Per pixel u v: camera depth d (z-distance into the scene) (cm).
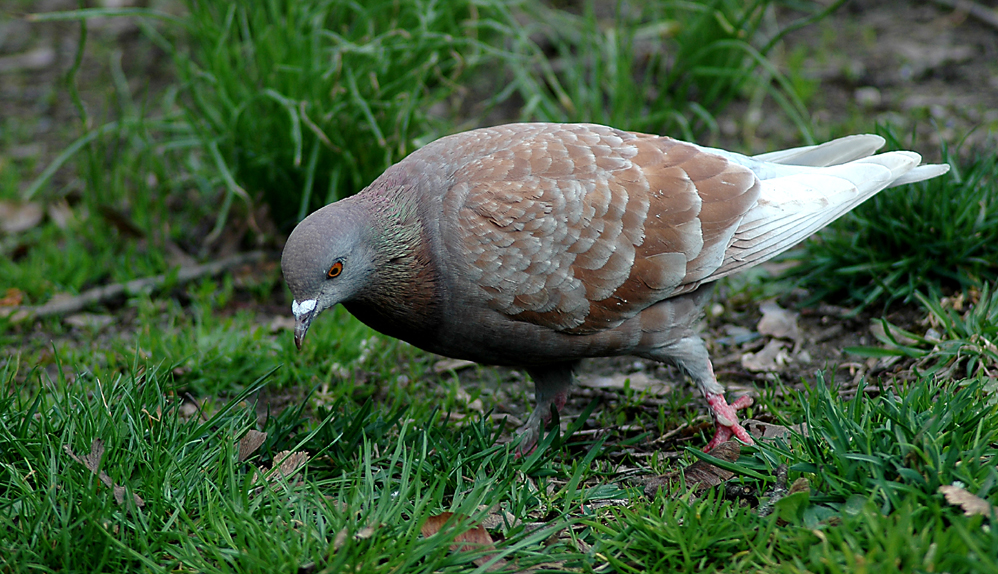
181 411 825
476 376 911
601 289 690
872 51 1412
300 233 670
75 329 988
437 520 586
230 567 572
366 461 635
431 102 1079
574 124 749
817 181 746
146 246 1133
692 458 698
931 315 810
